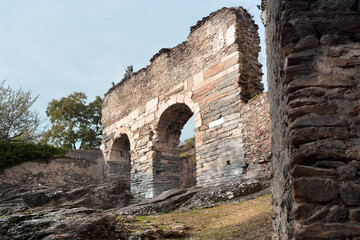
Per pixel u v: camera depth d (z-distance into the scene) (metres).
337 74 2.84
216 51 12.81
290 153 2.74
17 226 6.31
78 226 5.88
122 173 20.02
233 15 12.34
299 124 2.70
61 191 15.61
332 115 2.72
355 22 2.96
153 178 15.14
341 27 2.97
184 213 9.19
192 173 23.95
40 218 6.81
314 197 2.48
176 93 14.60
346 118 2.71
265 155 10.08
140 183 15.95
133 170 16.72
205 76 13.12
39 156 18.38
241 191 9.62
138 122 17.11
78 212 7.00
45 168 18.39
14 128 19.67
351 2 2.98
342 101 2.76
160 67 16.02
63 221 6.14
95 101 29.38
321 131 2.66
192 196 10.89
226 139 11.62
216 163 11.83
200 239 6.21
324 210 2.44
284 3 3.05
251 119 10.87
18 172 17.38
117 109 19.56
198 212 8.93
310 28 2.98
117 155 20.00
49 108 28.39
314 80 2.83
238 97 11.49
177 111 15.48
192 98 13.58
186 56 14.41
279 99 3.53
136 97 17.70
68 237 5.61
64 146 27.11
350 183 2.49
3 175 16.86
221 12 12.95
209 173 12.03
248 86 12.03
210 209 9.01
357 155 2.57
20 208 10.45
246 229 6.25
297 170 2.59
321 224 2.40
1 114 19.12
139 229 6.61
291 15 3.01
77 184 19.12
